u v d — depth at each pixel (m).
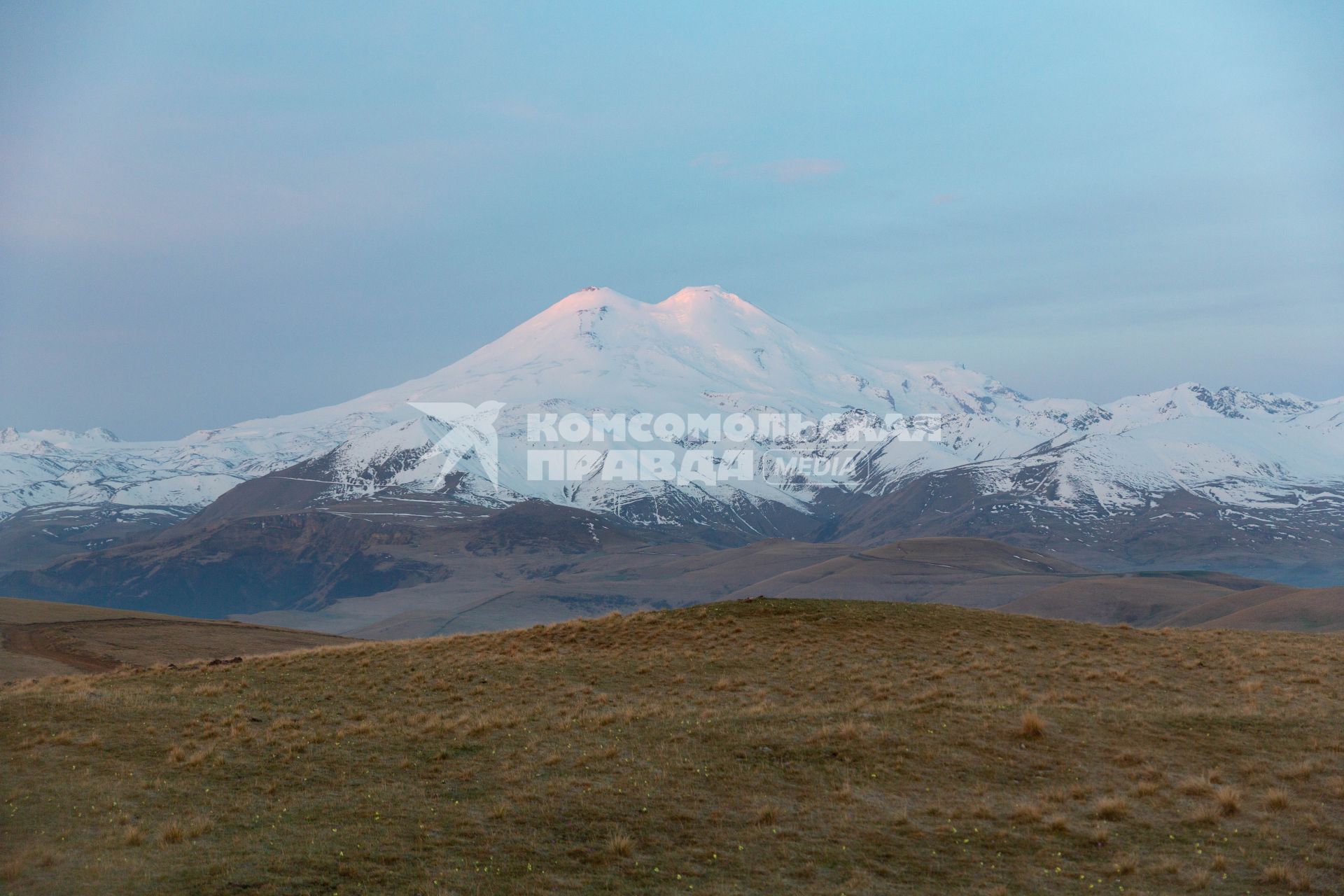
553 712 39.38
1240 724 33.44
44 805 28.86
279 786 31.02
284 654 56.81
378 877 24.09
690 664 47.47
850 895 23.06
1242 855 24.33
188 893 23.12
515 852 25.58
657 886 23.64
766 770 30.84
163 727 37.59
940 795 28.69
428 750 34.50
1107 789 28.75
